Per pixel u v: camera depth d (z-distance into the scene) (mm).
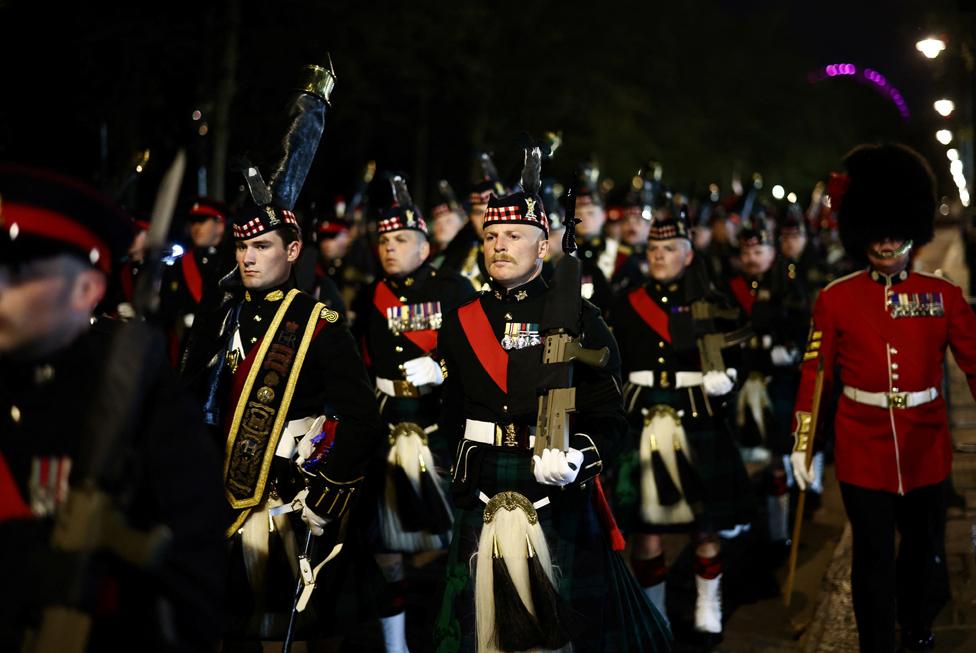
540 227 3625
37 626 1998
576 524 3582
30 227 2014
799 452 4582
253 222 3805
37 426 2123
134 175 4441
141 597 2084
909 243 4422
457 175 27938
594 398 3613
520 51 28328
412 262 5367
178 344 6164
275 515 3746
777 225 11781
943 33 11992
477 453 3578
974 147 17906
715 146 41344
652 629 3742
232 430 3729
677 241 5270
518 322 3605
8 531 2078
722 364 5129
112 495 2031
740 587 5828
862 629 4352
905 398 4379
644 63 36438
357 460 3756
